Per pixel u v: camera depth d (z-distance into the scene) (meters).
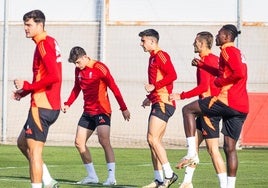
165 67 22.97
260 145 42.84
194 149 21.19
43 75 18.61
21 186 24.03
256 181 26.70
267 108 42.91
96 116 25.33
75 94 26.06
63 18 53.97
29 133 18.58
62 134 51.50
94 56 53.53
